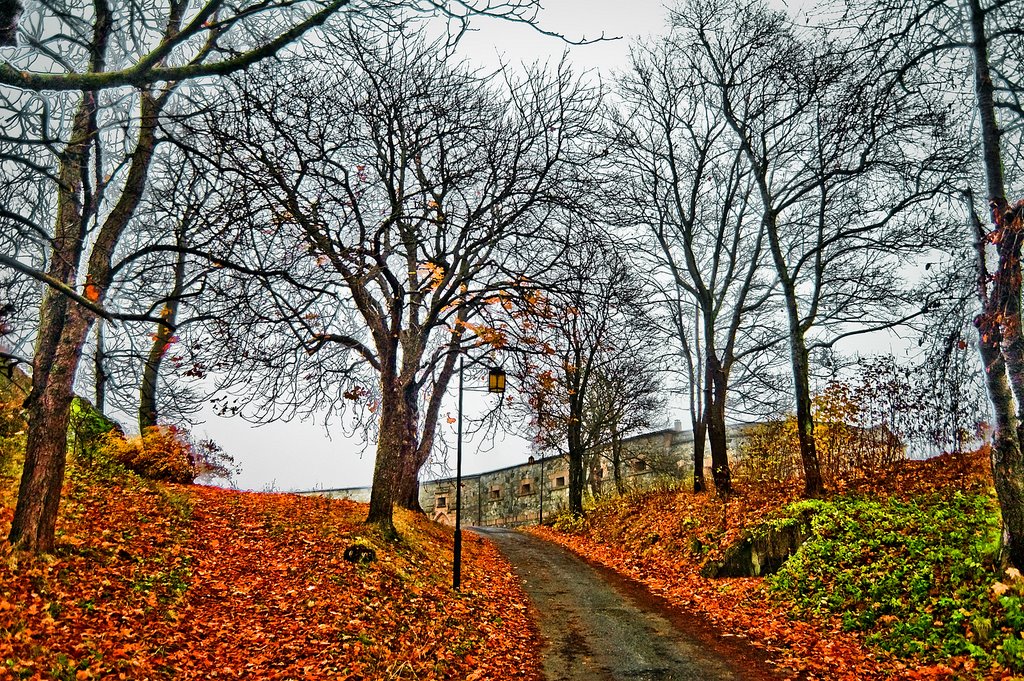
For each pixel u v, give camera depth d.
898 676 9.21
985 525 12.73
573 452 30.73
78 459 14.69
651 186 24.83
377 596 12.15
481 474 48.94
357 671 8.97
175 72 4.07
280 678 8.38
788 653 10.84
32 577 8.84
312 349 15.64
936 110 13.39
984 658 8.88
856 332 19.84
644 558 19.45
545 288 16.70
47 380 10.02
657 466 36.00
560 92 17.97
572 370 20.06
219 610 10.13
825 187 20.28
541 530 31.22
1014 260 9.66
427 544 18.33
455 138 16.47
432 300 17.88
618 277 19.31
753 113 21.19
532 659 11.15
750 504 19.20
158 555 11.40
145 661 7.93
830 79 16.94
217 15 5.32
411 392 20.19
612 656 11.27
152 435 17.78
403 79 16.19
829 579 13.11
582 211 17.14
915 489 16.64
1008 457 10.56
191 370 14.29
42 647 7.35
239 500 17.42
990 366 10.76
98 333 7.61
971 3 9.27
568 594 16.05
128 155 7.87
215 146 9.38
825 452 20.27
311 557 13.25
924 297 17.66
